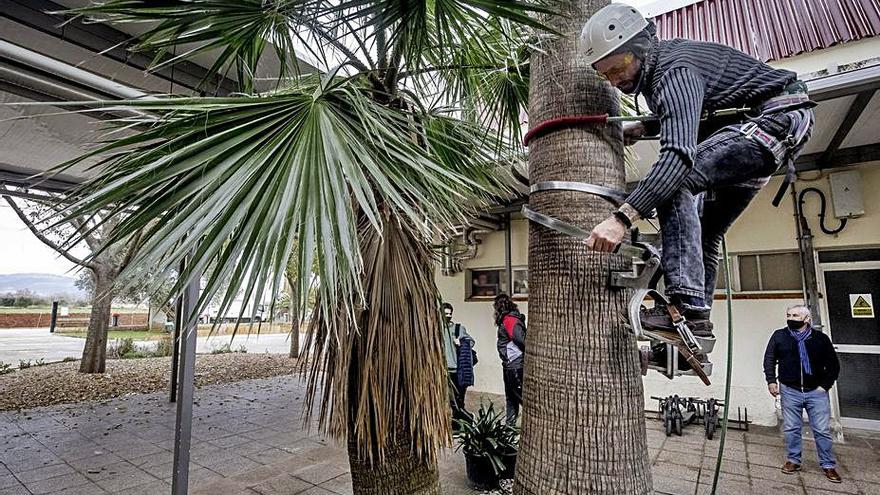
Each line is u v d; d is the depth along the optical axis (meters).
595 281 1.34
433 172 1.45
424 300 1.85
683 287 1.08
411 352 1.78
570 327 1.34
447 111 2.17
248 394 6.64
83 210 1.09
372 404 1.77
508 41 1.74
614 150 1.44
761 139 1.07
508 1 1.37
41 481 3.38
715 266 1.30
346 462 3.75
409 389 1.77
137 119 1.29
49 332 22.03
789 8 3.65
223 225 1.07
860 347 4.49
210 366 9.46
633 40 1.14
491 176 2.21
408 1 1.54
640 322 1.14
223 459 3.84
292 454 3.96
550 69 1.52
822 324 4.58
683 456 3.84
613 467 1.26
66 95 2.58
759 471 3.49
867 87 2.95
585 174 1.39
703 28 4.01
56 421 5.08
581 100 1.45
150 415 5.34
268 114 1.33
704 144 1.10
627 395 1.30
